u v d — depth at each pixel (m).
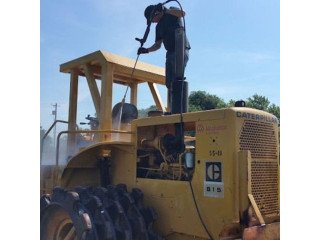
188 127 4.38
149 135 4.57
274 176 4.01
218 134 3.71
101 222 3.88
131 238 3.90
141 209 4.16
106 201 4.07
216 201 3.67
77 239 3.87
